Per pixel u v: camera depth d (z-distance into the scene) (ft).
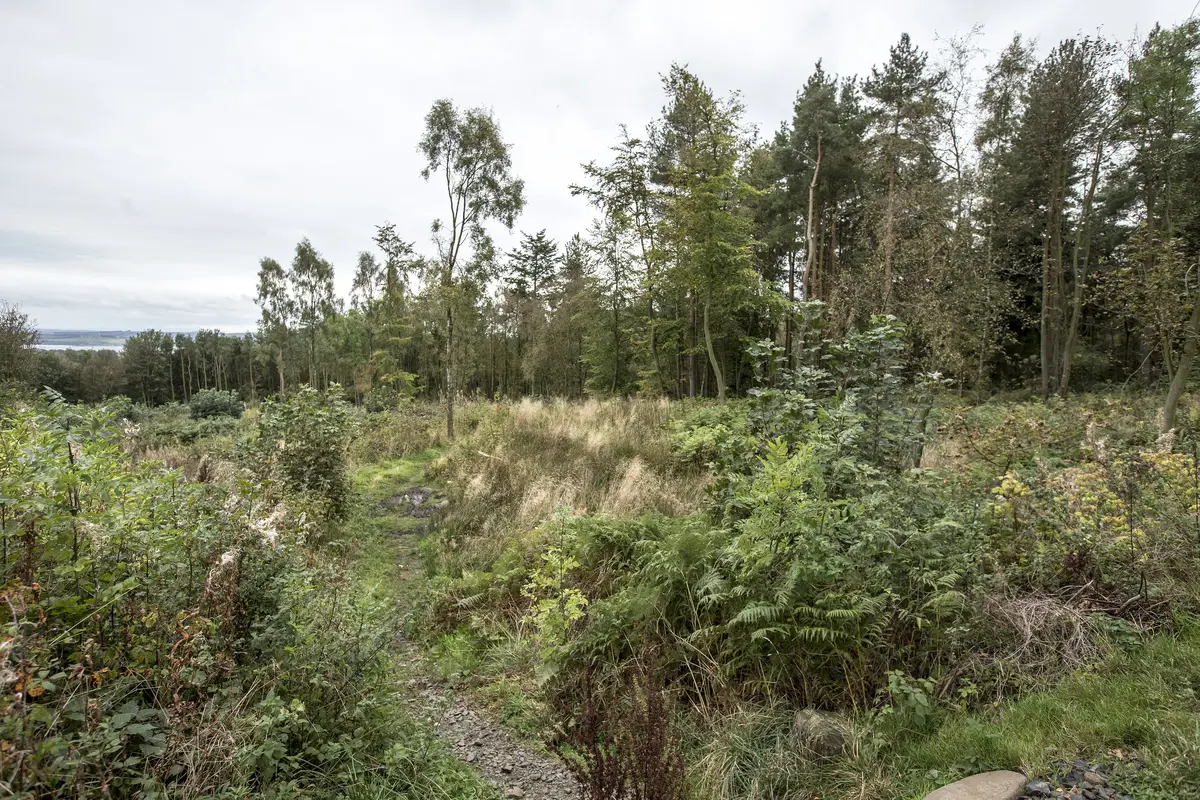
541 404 48.21
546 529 19.48
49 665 6.69
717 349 76.74
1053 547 12.82
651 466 27.48
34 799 5.47
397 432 42.16
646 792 7.41
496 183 39.68
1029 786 7.89
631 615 13.87
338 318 143.95
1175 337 29.12
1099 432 22.65
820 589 12.19
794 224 77.20
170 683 7.66
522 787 10.48
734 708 11.57
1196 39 48.08
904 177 53.62
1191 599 11.19
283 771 8.29
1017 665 10.62
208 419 60.75
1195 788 7.22
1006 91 57.41
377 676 11.25
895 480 14.93
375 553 22.07
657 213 55.77
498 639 15.89
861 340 17.60
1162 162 55.52
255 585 10.03
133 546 9.07
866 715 10.46
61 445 9.29
